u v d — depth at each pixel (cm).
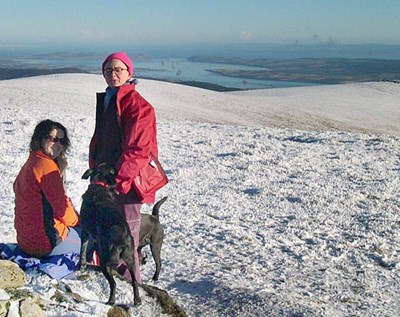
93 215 450
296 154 1606
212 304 554
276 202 1070
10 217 805
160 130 2025
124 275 516
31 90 3903
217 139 1848
